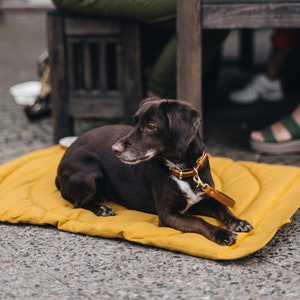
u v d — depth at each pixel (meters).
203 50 6.88
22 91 9.03
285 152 6.79
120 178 5.22
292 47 8.93
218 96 9.45
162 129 4.67
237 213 5.02
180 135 4.50
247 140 7.31
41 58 8.49
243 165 5.99
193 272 4.21
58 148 6.68
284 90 9.74
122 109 7.07
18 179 5.79
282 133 6.74
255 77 9.19
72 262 4.41
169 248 4.49
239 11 6.14
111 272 4.25
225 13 6.18
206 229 4.57
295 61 9.78
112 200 5.36
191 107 4.58
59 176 5.30
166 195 4.79
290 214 4.82
